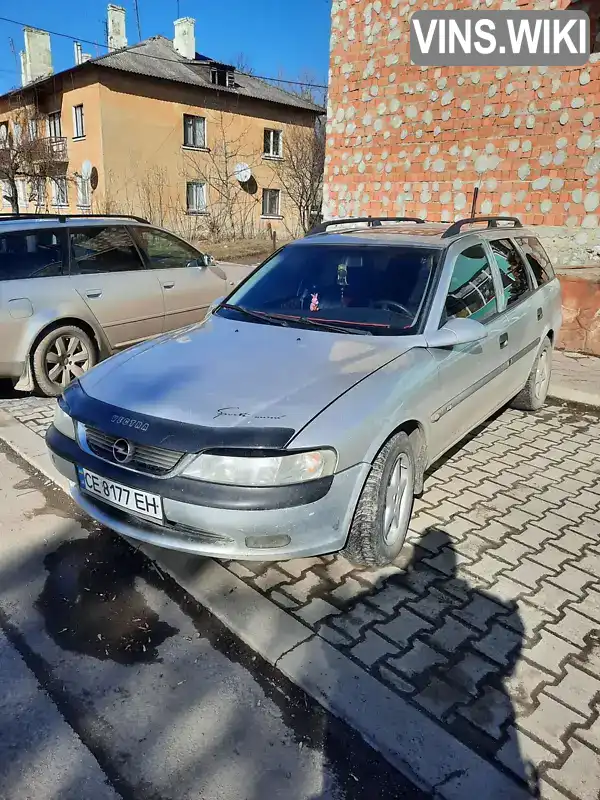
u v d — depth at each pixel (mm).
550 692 2291
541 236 8562
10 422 5055
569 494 3910
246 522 2480
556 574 3041
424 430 3223
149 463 2641
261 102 31344
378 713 2180
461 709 2203
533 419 5320
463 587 2918
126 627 2678
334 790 1931
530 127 8430
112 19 33469
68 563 3146
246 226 32094
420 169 9820
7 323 5246
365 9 10008
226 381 2902
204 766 2016
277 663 2414
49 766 2020
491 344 3994
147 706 2256
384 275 3795
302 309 3805
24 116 29422
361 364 3037
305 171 29734
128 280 6152
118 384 3016
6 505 3723
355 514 2801
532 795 1894
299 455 2500
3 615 2756
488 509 3691
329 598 2824
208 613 2762
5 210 34688
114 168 26609
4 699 2285
